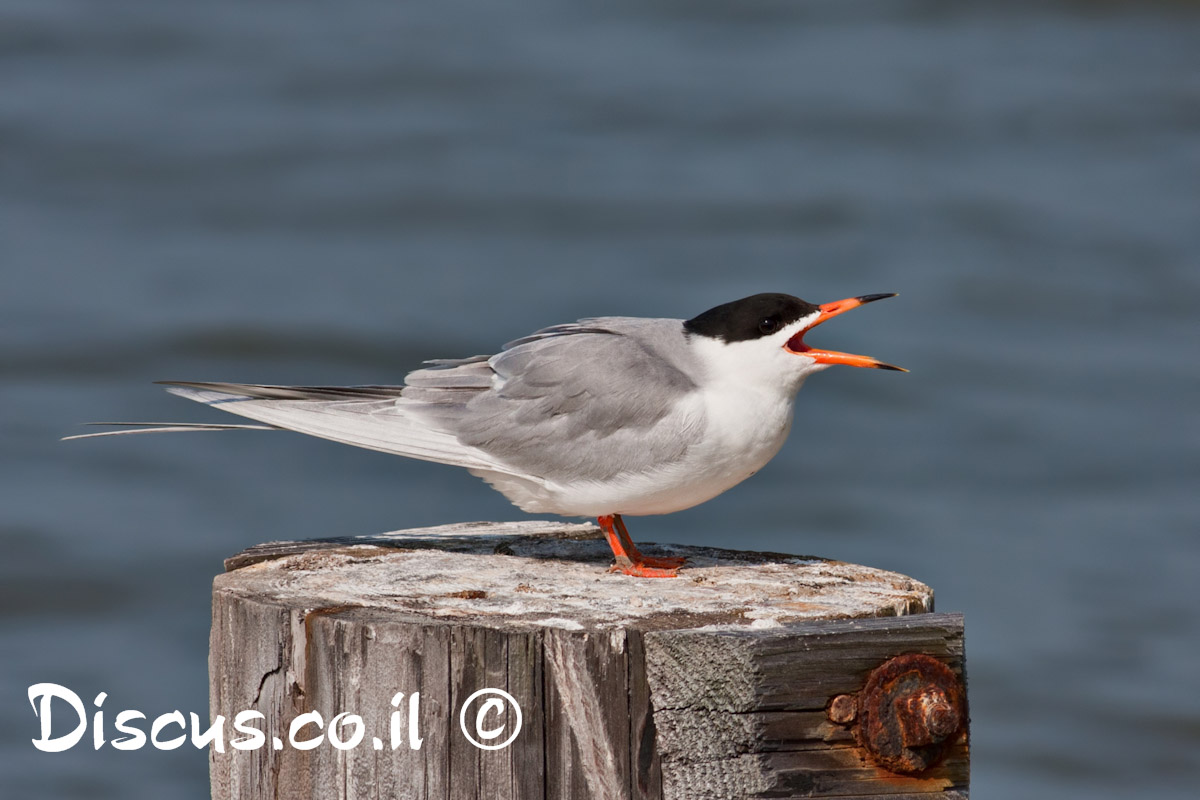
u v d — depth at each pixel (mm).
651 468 10648
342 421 10984
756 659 7980
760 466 11031
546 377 10859
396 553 10781
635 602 9164
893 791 8141
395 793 8391
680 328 11180
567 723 8188
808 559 11094
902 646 8109
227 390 11141
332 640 8516
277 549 10852
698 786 8094
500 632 8195
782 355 10648
